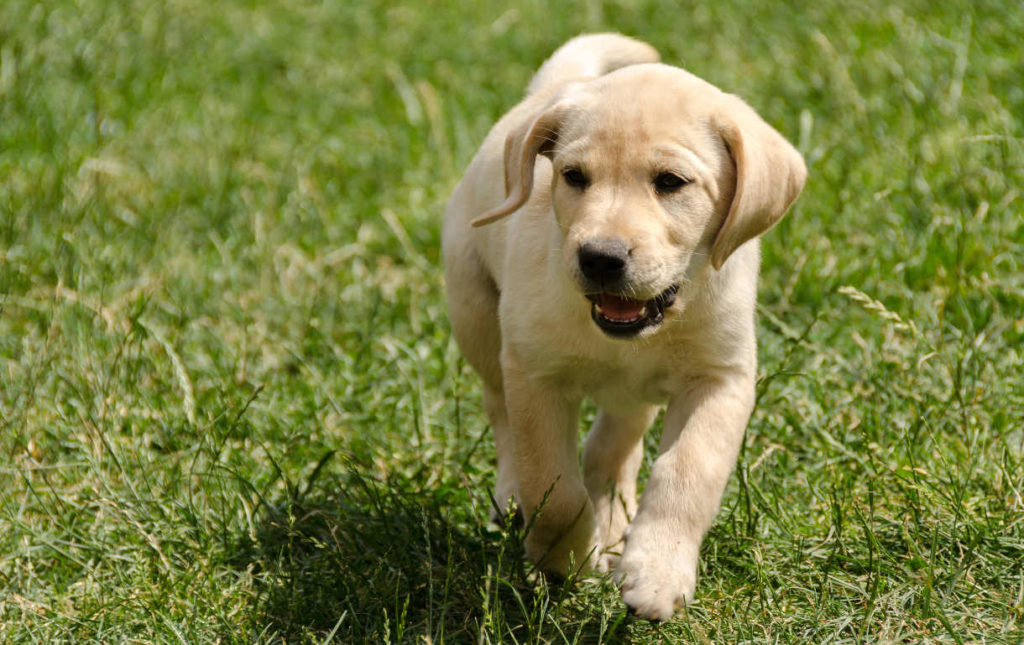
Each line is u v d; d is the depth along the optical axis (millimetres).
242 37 13523
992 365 7434
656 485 5551
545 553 5949
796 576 5953
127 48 12859
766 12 12852
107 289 8719
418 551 6207
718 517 6422
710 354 5785
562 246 5578
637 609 5191
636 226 5238
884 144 9859
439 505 6621
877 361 7578
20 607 5957
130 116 11547
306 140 11406
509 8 14109
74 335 8109
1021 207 8914
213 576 6121
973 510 6254
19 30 12453
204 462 7137
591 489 6688
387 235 9883
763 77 11594
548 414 6008
